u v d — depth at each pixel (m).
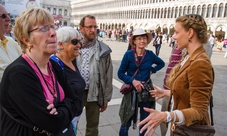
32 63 1.31
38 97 1.21
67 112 1.39
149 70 2.98
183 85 1.61
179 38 1.70
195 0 47.66
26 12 1.30
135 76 2.92
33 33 1.28
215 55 19.34
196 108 1.46
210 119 1.87
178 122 1.48
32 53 1.34
